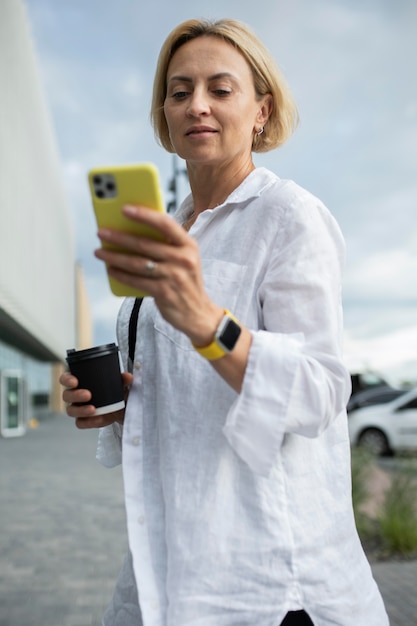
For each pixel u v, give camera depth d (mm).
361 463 6570
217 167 1406
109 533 6312
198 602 1108
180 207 1595
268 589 1124
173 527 1155
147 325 1316
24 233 27016
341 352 1247
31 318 29031
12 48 24609
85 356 1321
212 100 1317
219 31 1338
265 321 1197
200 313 997
